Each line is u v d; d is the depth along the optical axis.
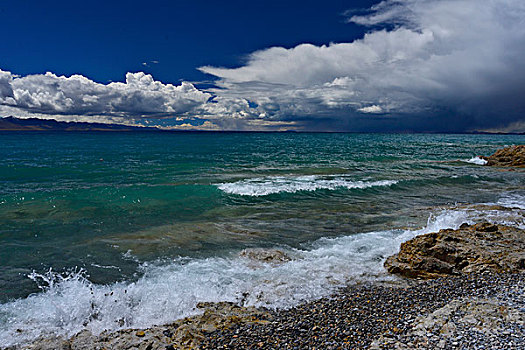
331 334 5.18
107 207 13.70
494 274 7.43
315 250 9.55
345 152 46.19
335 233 11.13
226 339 5.19
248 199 15.76
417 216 13.15
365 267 8.40
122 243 9.88
